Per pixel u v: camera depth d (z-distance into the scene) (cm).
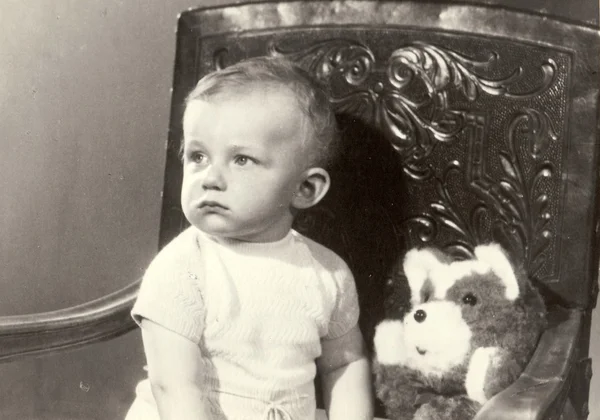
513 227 109
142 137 153
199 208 95
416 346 101
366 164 115
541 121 108
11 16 163
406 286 110
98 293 157
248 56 121
